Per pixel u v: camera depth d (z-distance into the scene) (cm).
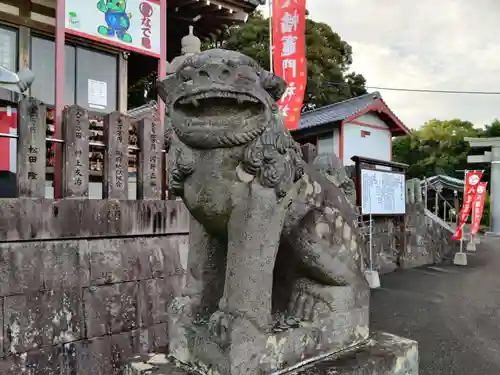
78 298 344
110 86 737
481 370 396
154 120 422
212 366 163
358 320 211
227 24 798
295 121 629
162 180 451
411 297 661
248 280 164
